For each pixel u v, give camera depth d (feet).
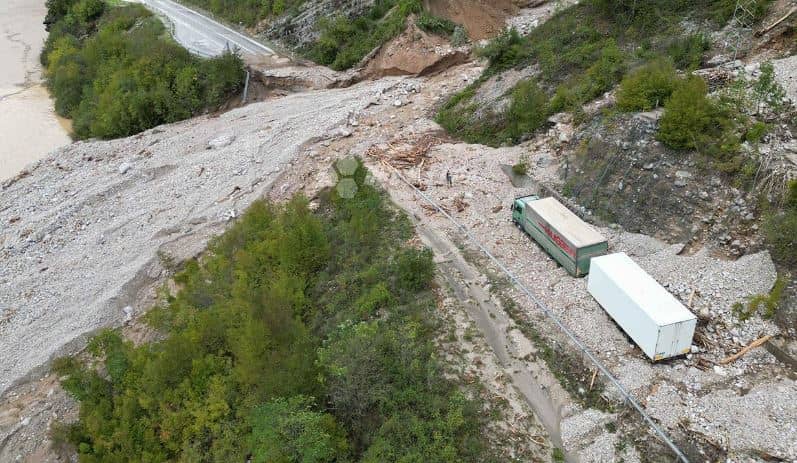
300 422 57.26
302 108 137.39
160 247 100.99
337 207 93.25
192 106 154.10
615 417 55.83
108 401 71.31
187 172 121.29
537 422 57.11
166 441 65.51
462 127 112.98
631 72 92.27
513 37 127.85
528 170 93.09
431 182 95.35
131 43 179.42
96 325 89.56
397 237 82.64
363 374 60.44
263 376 64.34
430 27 147.43
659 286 61.67
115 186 121.80
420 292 72.43
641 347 59.98
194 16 212.64
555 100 99.14
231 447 62.69
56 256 107.65
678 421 53.83
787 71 82.84
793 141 72.13
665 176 76.38
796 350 57.93
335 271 80.12
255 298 72.33
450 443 54.49
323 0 176.14
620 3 115.14
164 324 81.92
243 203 107.04
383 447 55.11
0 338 91.25
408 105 128.88
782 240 64.75
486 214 86.94
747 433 51.90
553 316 66.18
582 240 70.13
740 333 61.00
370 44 156.25
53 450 71.92
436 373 61.46
